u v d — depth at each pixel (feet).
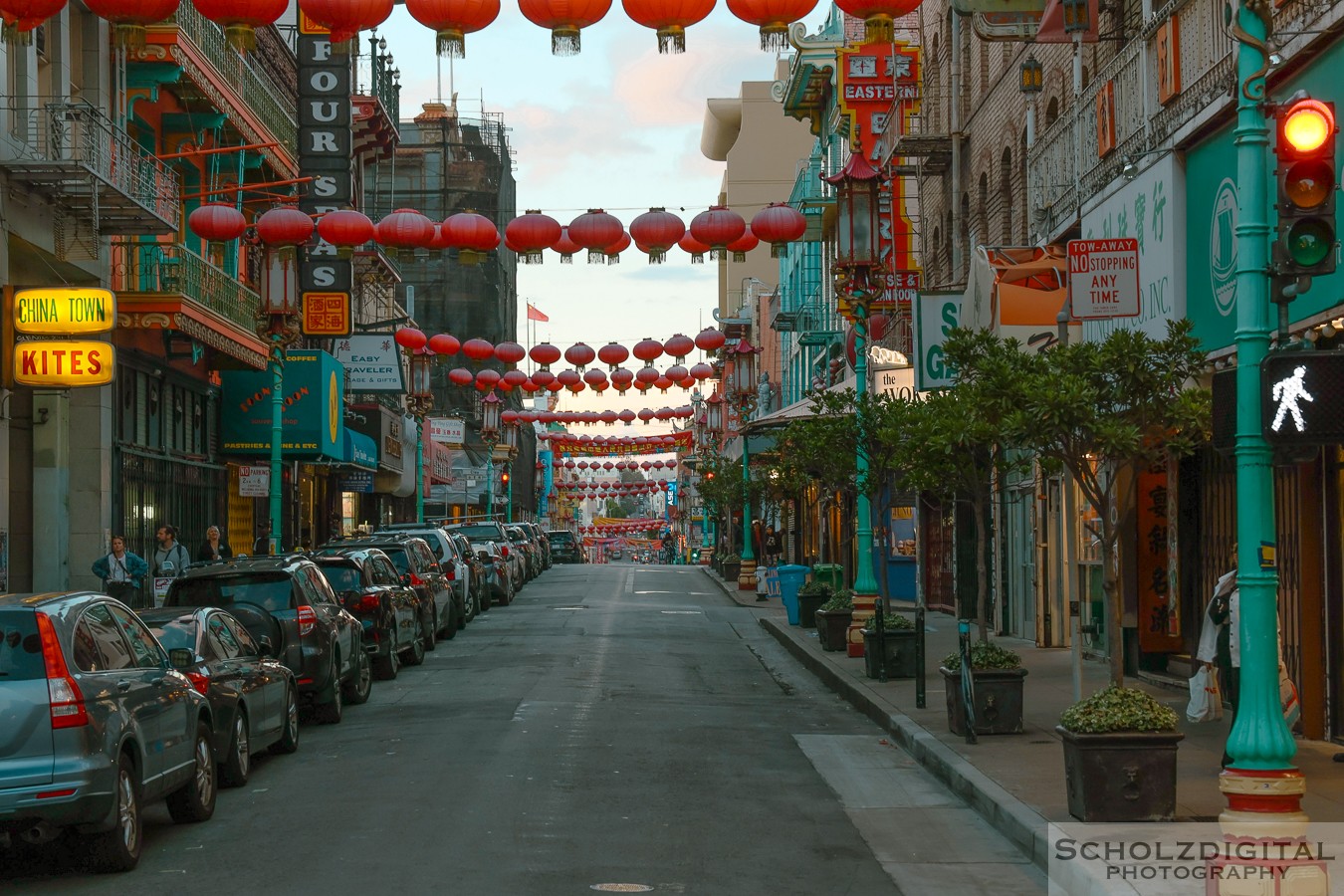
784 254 67.00
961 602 109.40
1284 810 27.30
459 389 285.43
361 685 65.77
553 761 47.73
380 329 166.81
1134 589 67.82
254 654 48.47
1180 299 54.39
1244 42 28.73
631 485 310.24
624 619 119.14
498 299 291.99
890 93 125.90
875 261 74.95
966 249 105.09
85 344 70.85
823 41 163.84
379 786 43.27
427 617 89.20
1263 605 27.86
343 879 31.55
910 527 129.59
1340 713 47.09
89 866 32.45
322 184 128.67
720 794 42.32
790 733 55.98
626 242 67.56
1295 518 49.06
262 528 99.81
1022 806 37.27
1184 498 64.08
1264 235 28.35
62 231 79.25
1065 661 76.54
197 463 113.29
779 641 100.73
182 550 86.53
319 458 127.85
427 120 286.66
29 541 84.43
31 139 77.00
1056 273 67.10
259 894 30.42
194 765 37.96
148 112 101.50
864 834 37.04
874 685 66.85
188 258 95.55
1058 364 38.86
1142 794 34.96
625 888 30.83
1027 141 81.20
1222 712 51.29
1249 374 28.07
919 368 78.02
